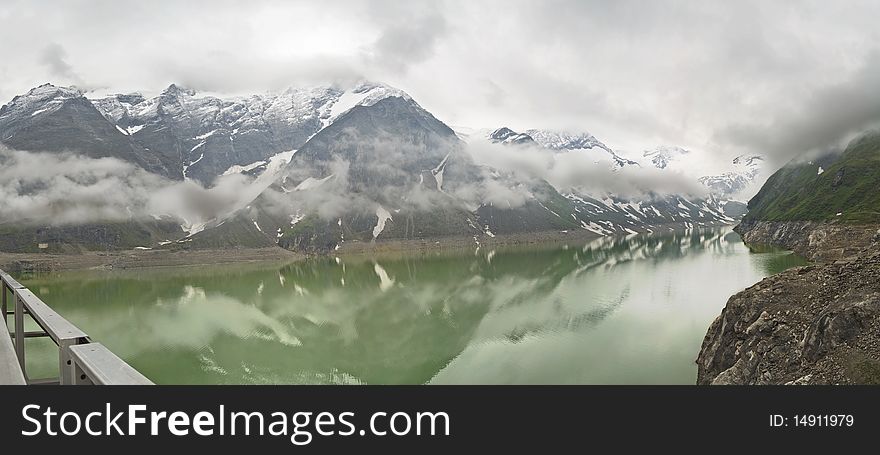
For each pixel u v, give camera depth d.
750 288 37.41
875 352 24.09
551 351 52.78
